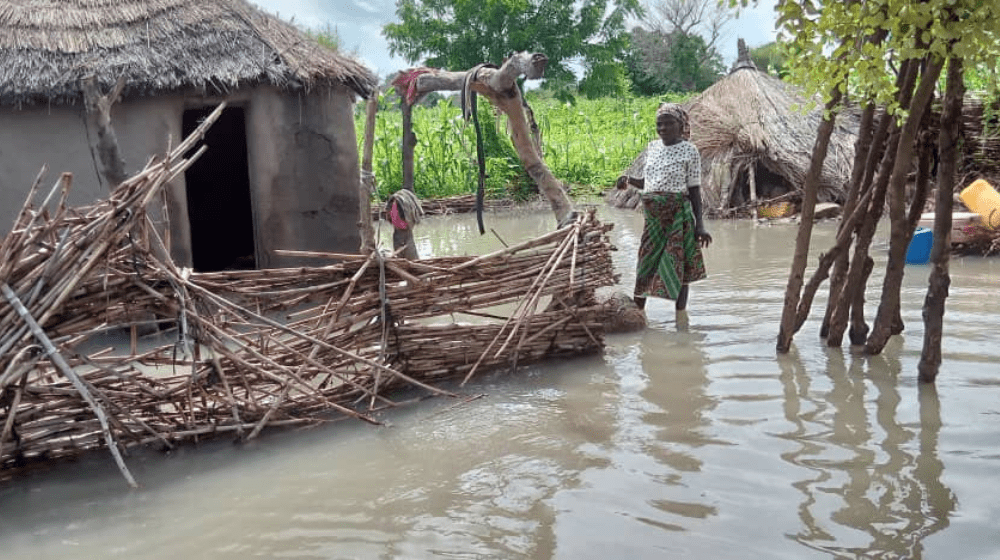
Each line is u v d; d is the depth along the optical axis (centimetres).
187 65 642
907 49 402
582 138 2034
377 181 1445
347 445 398
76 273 358
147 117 642
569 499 330
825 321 534
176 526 323
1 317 352
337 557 294
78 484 364
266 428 420
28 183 632
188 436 405
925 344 443
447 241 1062
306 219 697
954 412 402
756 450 368
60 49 628
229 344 459
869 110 488
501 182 1514
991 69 407
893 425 389
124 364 388
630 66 4834
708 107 1299
